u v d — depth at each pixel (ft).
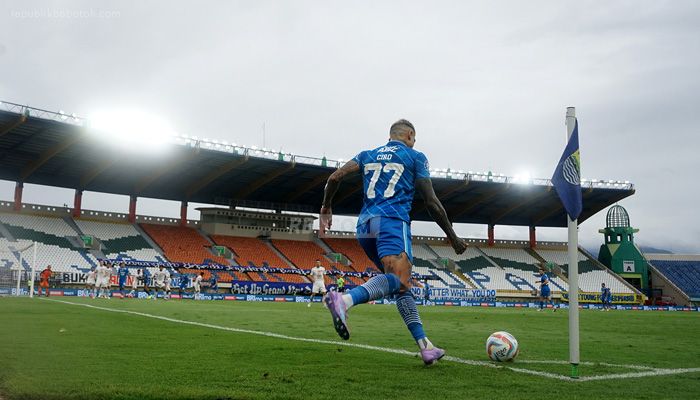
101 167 135.23
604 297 146.72
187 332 27.76
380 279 15.39
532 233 199.82
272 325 36.01
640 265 193.36
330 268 168.35
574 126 16.01
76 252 137.59
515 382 14.17
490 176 159.94
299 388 12.69
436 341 27.73
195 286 123.65
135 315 42.78
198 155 131.03
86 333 25.53
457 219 191.52
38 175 143.64
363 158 17.48
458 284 170.40
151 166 138.31
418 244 192.95
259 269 147.02
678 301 187.21
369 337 28.40
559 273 187.32
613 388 13.79
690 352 24.39
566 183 15.83
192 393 11.84
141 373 14.29
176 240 158.51
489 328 40.93
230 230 171.83
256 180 153.69
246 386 12.81
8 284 118.01
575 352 15.44
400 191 16.61
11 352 17.85
